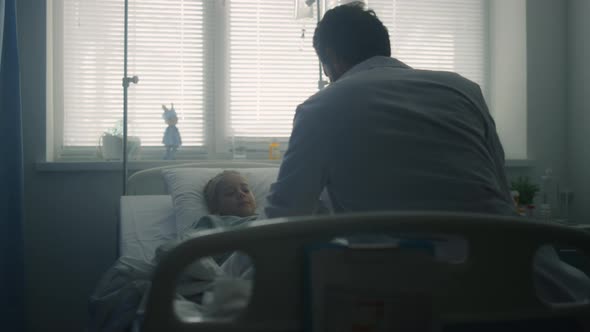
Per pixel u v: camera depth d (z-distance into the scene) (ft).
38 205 7.53
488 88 9.83
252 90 8.96
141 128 8.54
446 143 3.22
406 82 3.43
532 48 8.93
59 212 7.60
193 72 8.77
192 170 6.87
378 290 2.09
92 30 8.41
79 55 8.36
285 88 9.05
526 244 2.35
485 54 9.80
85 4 8.38
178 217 5.99
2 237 6.30
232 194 6.04
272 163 7.97
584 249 2.39
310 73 9.15
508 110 9.36
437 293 2.11
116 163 7.68
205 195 6.23
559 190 8.73
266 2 9.02
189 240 2.06
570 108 8.95
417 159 3.15
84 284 7.65
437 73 3.65
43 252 7.55
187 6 8.76
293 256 2.14
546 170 8.61
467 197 3.14
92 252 7.68
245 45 8.94
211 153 8.87
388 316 2.09
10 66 6.42
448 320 2.27
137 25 8.55
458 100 3.50
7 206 6.38
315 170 3.19
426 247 2.11
